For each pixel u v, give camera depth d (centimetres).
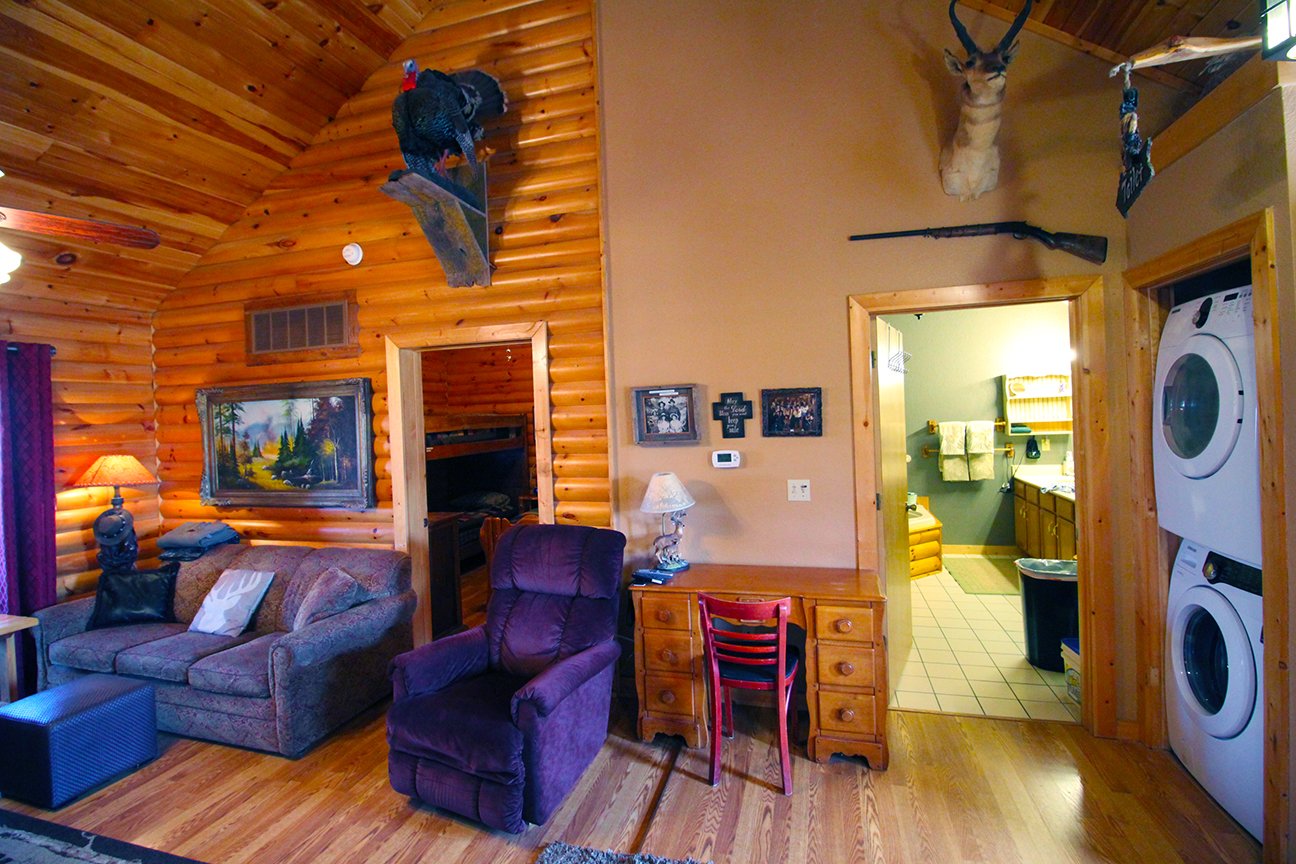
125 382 447
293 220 417
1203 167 227
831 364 317
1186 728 258
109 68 309
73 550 419
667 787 269
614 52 345
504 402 743
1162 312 273
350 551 393
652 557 346
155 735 305
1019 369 618
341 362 413
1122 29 261
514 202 367
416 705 257
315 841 243
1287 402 192
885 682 271
